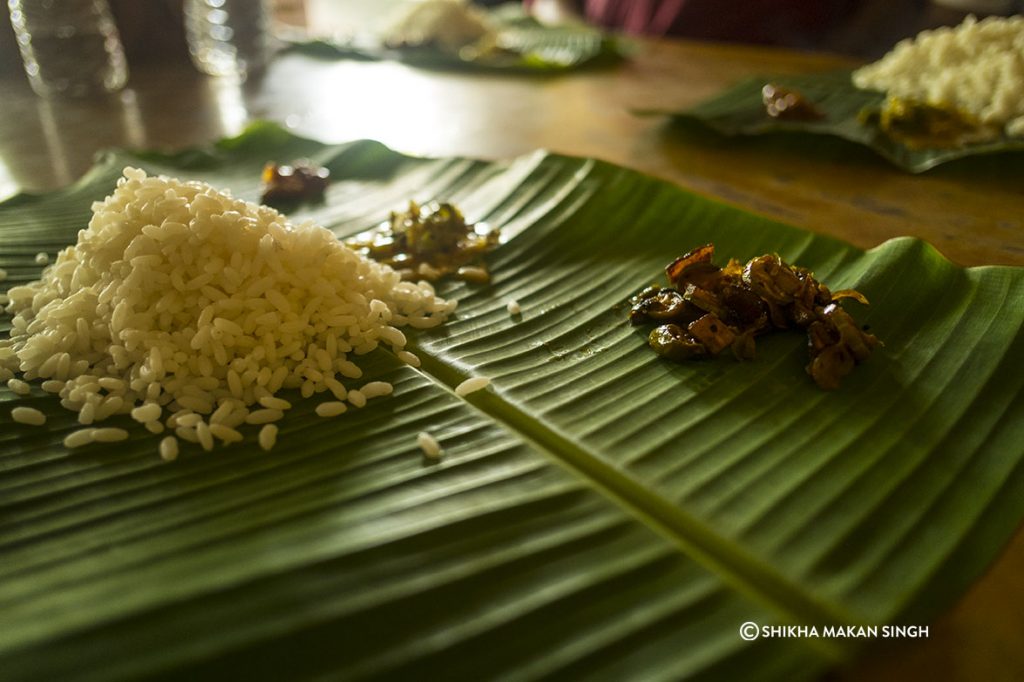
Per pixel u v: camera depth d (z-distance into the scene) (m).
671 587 0.16
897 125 0.42
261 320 0.24
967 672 0.15
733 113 0.47
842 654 0.14
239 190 0.40
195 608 0.15
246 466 0.20
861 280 0.27
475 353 0.25
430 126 0.51
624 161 0.42
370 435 0.21
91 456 0.21
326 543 0.17
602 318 0.27
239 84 0.63
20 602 0.15
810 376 0.23
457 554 0.17
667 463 0.20
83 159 0.46
